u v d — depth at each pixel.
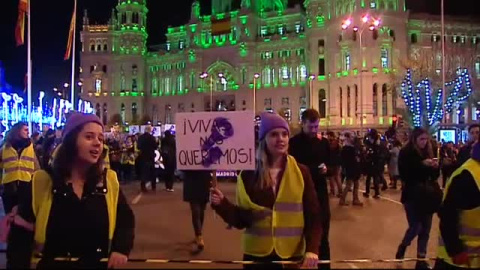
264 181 4.34
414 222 8.12
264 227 4.30
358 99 79.19
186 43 116.69
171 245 9.91
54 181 3.79
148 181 24.05
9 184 9.16
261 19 109.12
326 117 85.38
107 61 118.44
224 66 108.81
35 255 3.76
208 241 10.33
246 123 4.83
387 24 79.62
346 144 16.62
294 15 105.06
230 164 4.88
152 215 13.93
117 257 3.73
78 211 3.75
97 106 118.19
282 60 102.94
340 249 9.73
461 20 88.31
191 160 4.98
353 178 16.23
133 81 118.94
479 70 86.88
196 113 4.96
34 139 14.96
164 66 119.06
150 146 20.64
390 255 9.21
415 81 59.91
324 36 88.00
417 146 8.09
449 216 4.51
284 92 102.56
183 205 16.02
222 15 109.25
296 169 4.41
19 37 27.77
